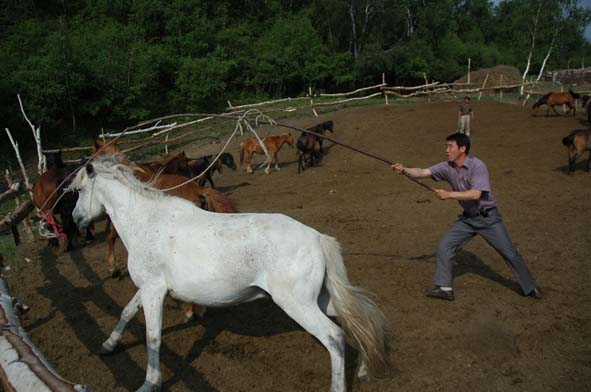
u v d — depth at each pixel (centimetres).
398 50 3838
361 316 323
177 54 3212
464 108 1542
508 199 891
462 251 628
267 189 1177
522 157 1294
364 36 4159
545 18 3309
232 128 2116
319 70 3681
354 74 3762
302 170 1395
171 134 2131
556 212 783
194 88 2766
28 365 218
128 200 368
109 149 845
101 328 462
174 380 368
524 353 378
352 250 655
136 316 483
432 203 891
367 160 1425
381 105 2345
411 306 471
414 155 1449
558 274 533
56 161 751
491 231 455
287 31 3797
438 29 4666
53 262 668
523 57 4797
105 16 3394
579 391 327
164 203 362
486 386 340
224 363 390
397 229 742
